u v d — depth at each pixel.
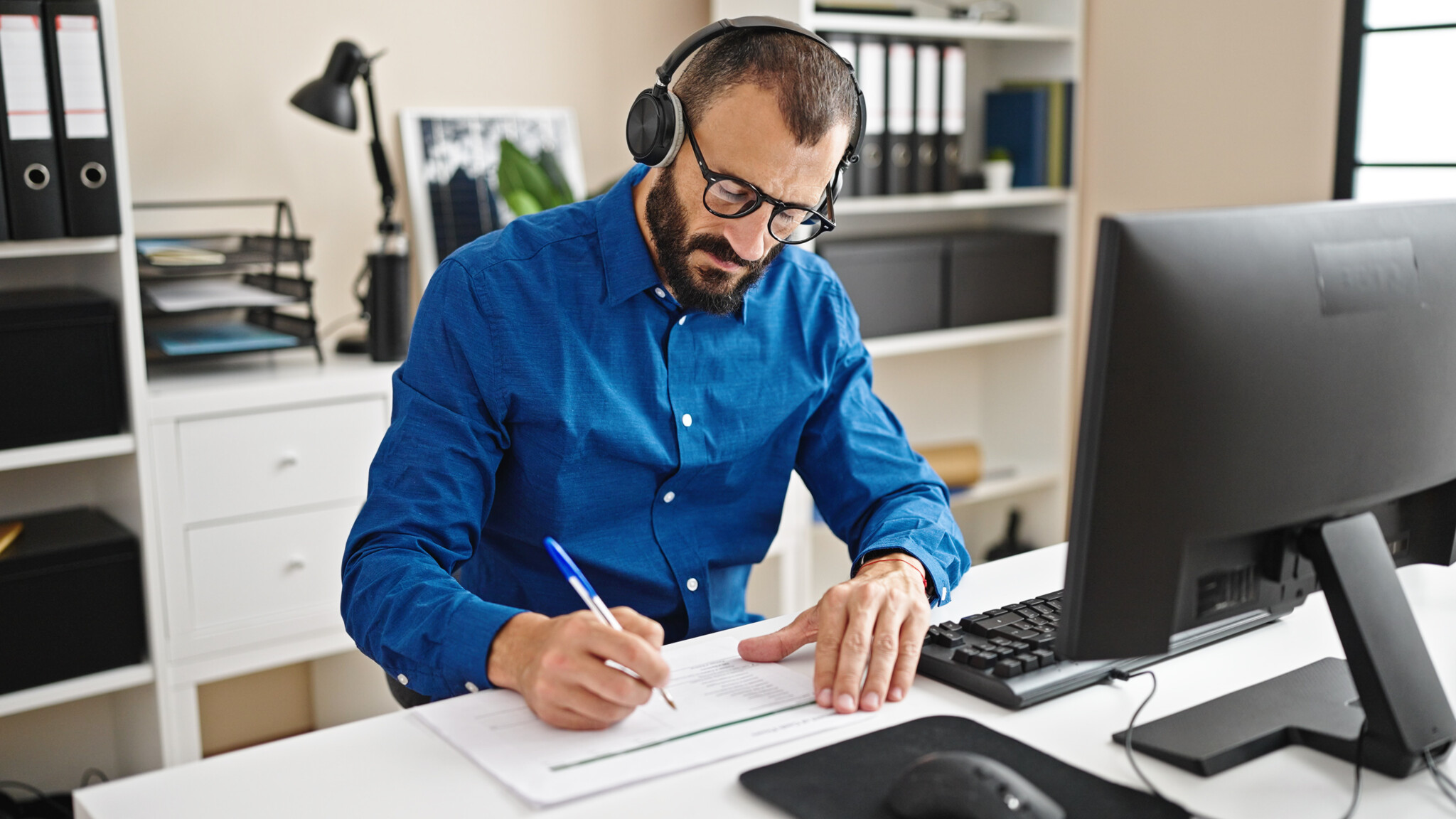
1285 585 0.90
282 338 2.25
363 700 2.47
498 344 1.26
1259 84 2.71
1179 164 2.90
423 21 2.54
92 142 1.93
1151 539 0.80
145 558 2.05
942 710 0.96
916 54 2.79
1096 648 0.82
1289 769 0.86
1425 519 1.01
